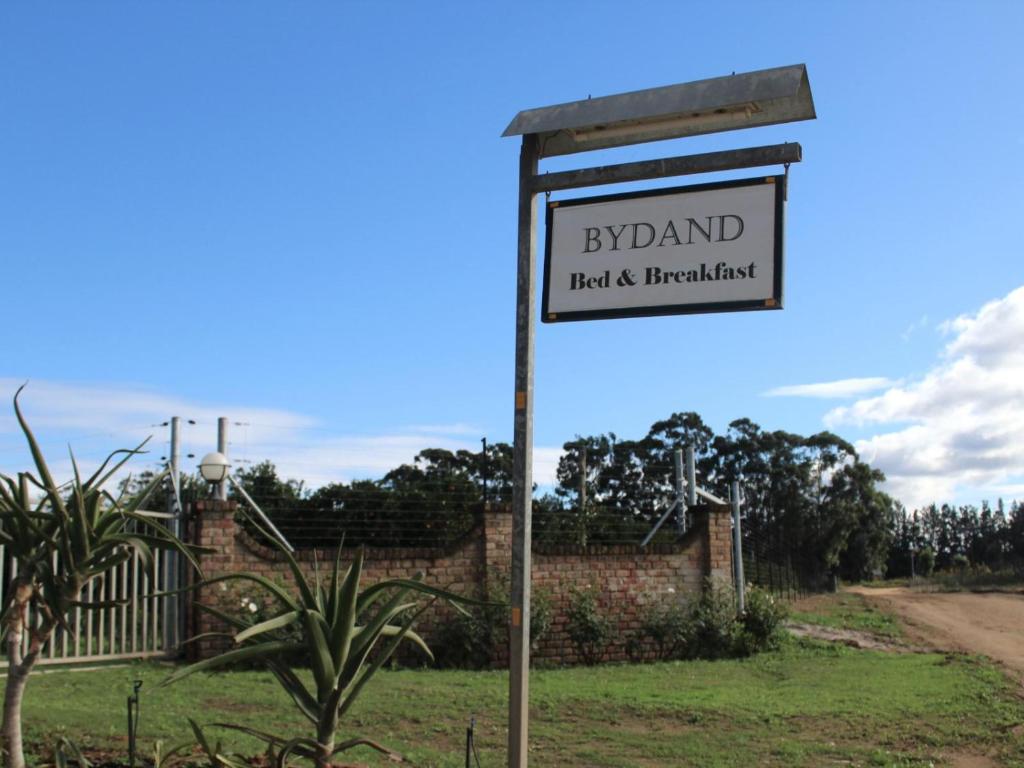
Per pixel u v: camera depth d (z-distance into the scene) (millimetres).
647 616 14781
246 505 17469
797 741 8664
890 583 65688
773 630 15445
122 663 11688
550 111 5637
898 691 11344
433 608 13555
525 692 5109
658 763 7789
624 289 5453
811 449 57656
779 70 5289
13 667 4945
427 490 21641
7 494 4820
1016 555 94875
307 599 4848
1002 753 8477
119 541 4922
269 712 8844
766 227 5262
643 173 5438
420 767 7117
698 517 15539
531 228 5594
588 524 21188
